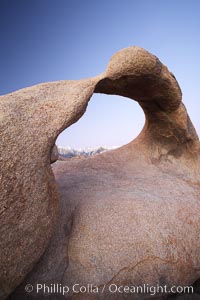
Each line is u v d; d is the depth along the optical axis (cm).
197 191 394
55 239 265
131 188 358
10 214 199
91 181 371
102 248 263
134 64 322
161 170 432
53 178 238
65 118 254
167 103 398
